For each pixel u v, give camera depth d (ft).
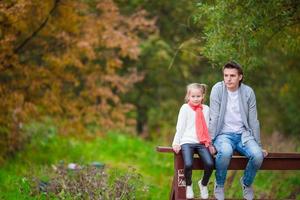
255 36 35.96
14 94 47.85
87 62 58.08
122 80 56.24
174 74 74.43
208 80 59.47
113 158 59.77
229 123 31.42
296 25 37.45
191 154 30.78
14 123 49.62
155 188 44.80
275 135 64.08
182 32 64.95
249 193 31.53
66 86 56.95
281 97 72.95
